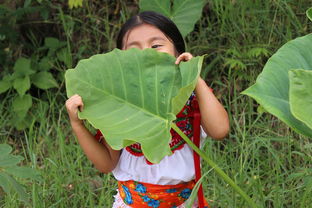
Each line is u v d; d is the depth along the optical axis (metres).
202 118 2.07
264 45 3.77
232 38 3.93
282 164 3.28
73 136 3.84
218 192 3.07
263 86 1.67
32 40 4.47
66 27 4.30
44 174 3.36
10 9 4.35
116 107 1.83
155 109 1.82
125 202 2.30
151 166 2.17
